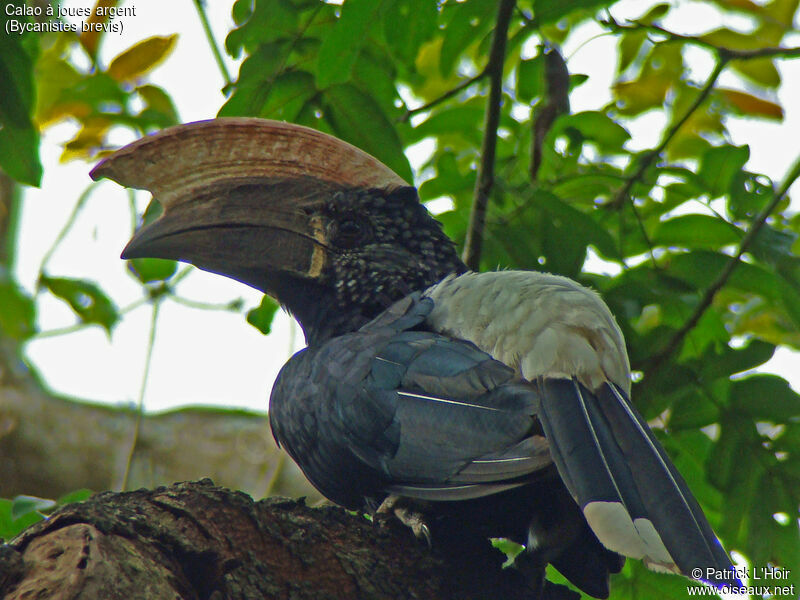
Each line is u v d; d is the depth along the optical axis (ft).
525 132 40.50
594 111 40.29
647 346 35.53
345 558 24.23
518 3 43.45
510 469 23.80
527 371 25.75
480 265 36.11
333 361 28.66
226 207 31.55
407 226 33.04
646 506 22.09
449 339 27.89
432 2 36.22
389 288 32.22
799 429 34.76
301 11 35.99
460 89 37.01
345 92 35.88
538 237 35.63
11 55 33.14
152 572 19.67
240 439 58.70
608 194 40.29
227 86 35.78
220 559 21.01
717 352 35.24
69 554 18.98
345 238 32.42
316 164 32.50
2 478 55.93
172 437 58.23
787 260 35.09
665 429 35.81
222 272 31.94
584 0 37.73
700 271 36.60
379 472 26.43
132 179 31.14
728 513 34.78
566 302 26.94
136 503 21.89
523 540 28.07
